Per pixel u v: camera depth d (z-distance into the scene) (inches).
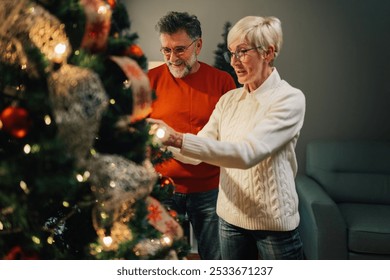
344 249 91.9
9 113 25.2
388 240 90.9
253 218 51.0
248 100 51.9
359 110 126.3
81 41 31.8
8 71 27.8
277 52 50.2
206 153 44.7
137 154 33.7
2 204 27.1
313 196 96.9
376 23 122.1
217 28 125.0
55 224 33.0
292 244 51.8
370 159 114.0
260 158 46.6
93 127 26.8
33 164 26.9
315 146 117.7
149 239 33.9
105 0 33.4
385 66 123.6
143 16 126.2
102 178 28.3
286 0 123.1
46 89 28.0
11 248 30.7
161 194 39.5
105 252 31.3
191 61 66.7
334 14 122.8
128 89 32.9
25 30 26.6
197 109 69.4
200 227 70.7
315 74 125.8
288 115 48.1
